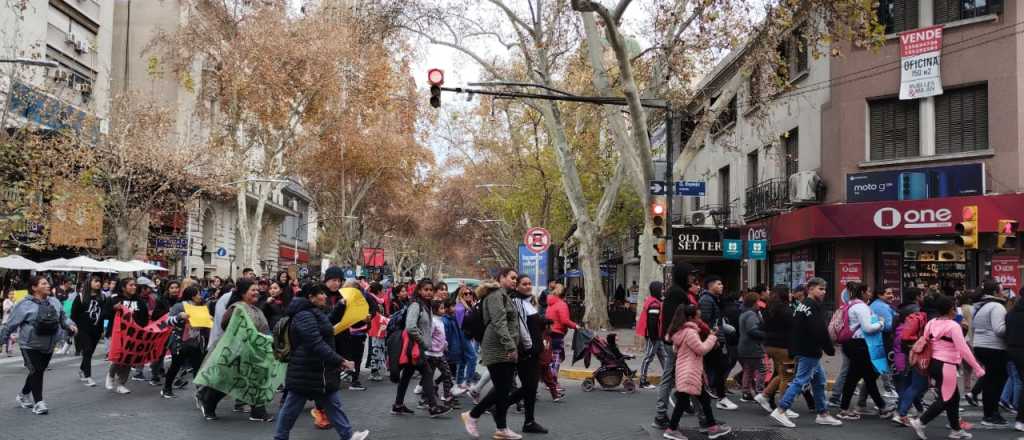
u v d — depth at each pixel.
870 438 9.28
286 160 37.00
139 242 35.16
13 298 19.59
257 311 10.22
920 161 19.84
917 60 19.92
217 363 9.69
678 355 9.13
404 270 96.00
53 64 18.73
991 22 19.00
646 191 18.92
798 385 9.94
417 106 39.97
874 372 10.75
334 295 11.85
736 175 29.72
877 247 20.72
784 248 25.39
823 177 21.92
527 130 35.16
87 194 27.89
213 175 33.59
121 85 40.56
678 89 20.56
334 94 34.19
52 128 26.89
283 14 33.16
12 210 24.47
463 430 9.70
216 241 45.28
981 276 19.23
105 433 9.04
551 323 12.18
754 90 20.73
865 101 20.81
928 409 9.21
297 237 60.31
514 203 39.62
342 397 12.53
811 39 17.42
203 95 36.25
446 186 61.16
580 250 26.16
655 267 19.36
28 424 9.53
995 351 10.07
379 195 58.06
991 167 18.80
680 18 19.38
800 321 9.95
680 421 10.54
